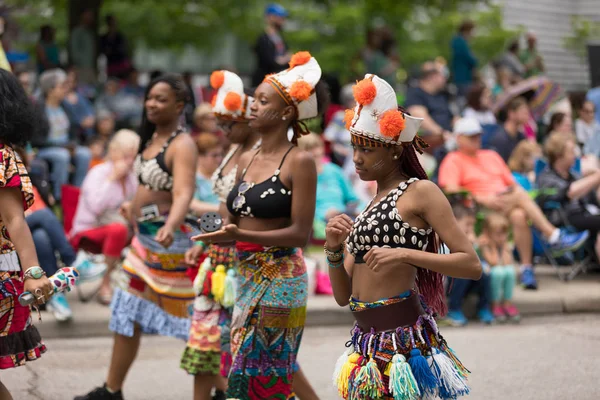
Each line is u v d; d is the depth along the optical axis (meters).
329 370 11.59
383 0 31.41
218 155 13.79
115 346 9.64
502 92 26.97
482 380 11.15
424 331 6.70
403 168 6.93
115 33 27.09
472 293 14.80
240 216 8.09
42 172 14.53
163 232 9.13
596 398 10.45
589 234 16.61
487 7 36.97
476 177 16.02
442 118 20.33
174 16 32.94
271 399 8.00
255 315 7.95
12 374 11.27
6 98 7.14
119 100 24.75
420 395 6.54
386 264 6.41
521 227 15.89
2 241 7.13
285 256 8.00
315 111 8.21
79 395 10.35
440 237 6.56
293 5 33.88
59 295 12.97
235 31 33.25
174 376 11.33
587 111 20.52
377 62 24.86
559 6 40.72
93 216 14.16
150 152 9.61
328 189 16.41
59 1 32.97
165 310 9.61
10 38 26.05
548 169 16.83
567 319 15.09
